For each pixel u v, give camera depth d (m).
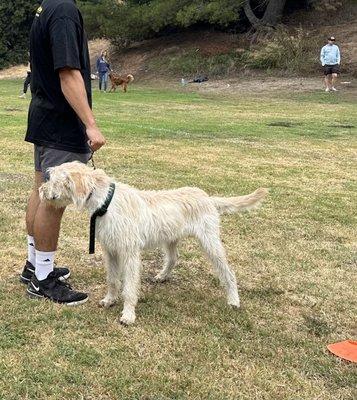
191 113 13.01
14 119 10.86
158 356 2.61
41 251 3.09
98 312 3.03
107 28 25.31
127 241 2.89
